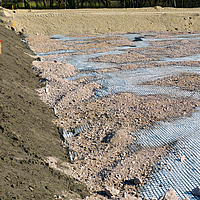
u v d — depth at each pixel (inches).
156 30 1202.0
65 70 552.7
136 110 360.2
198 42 881.5
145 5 1803.6
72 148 277.9
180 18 1245.1
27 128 265.6
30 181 184.9
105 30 1170.0
